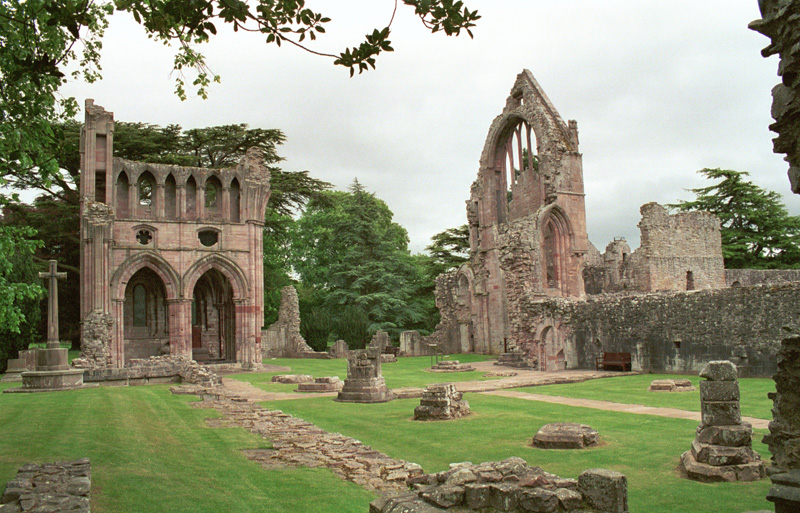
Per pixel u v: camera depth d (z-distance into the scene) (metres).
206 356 48.28
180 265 41.03
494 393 22.62
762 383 22.55
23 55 11.77
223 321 49.44
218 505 8.31
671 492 8.94
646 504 8.41
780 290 25.22
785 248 69.56
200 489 9.12
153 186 42.44
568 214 52.41
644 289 55.16
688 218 58.25
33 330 37.88
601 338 32.81
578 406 18.12
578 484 7.04
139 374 29.84
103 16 13.95
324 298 71.75
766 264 68.31
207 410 18.47
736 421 10.09
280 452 11.94
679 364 28.83
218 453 11.91
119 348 38.78
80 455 11.19
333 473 10.26
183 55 13.82
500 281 54.16
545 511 6.64
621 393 21.17
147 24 9.30
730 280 59.94
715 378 10.30
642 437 12.89
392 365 41.75
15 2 11.86
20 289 15.53
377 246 71.06
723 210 72.19
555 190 51.94
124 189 43.03
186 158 51.59
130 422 15.62
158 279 47.28
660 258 55.84
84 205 38.47
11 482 8.01
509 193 69.75
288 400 21.66
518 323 38.56
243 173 43.56
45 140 13.41
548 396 21.05
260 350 41.69
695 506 8.29
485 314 55.50
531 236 50.56
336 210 79.25
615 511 6.71
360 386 21.30
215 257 41.78
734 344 26.58
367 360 21.55
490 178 58.62
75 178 50.75
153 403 20.27
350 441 12.98
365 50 8.65
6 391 23.95
